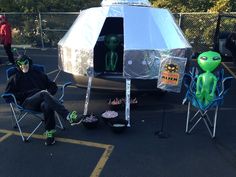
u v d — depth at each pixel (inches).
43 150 122.6
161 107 167.5
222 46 277.1
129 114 145.1
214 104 128.6
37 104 127.3
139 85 152.3
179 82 131.5
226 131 138.9
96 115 156.9
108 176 105.0
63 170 108.7
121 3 157.6
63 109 127.0
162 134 134.4
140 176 104.8
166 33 149.9
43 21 404.2
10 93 129.8
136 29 144.3
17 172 107.8
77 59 148.5
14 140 131.0
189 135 134.8
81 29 153.6
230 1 442.9
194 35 359.9
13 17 413.4
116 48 168.6
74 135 134.9
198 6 478.0
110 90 159.3
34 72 137.3
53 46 402.6
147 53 140.4
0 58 300.0
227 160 114.8
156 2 488.7
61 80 227.0
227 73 251.0
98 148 123.8
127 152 120.6
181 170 108.2
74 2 498.9
